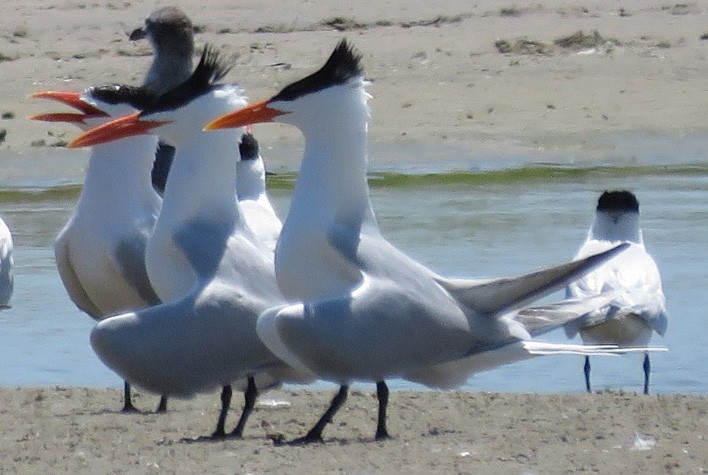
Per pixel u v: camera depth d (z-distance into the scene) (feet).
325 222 38.47
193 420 42.96
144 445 38.91
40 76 112.68
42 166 93.35
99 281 45.80
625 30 120.47
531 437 38.81
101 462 36.70
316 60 115.55
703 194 84.99
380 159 96.63
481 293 38.50
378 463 35.76
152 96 46.78
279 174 90.84
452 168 94.12
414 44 118.73
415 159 96.27
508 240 73.26
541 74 111.34
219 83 41.65
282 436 39.70
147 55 117.08
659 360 56.54
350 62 38.99
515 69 112.47
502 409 43.39
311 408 44.34
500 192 86.99
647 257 55.26
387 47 118.32
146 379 39.22
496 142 98.89
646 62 113.29
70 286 46.93
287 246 38.70
